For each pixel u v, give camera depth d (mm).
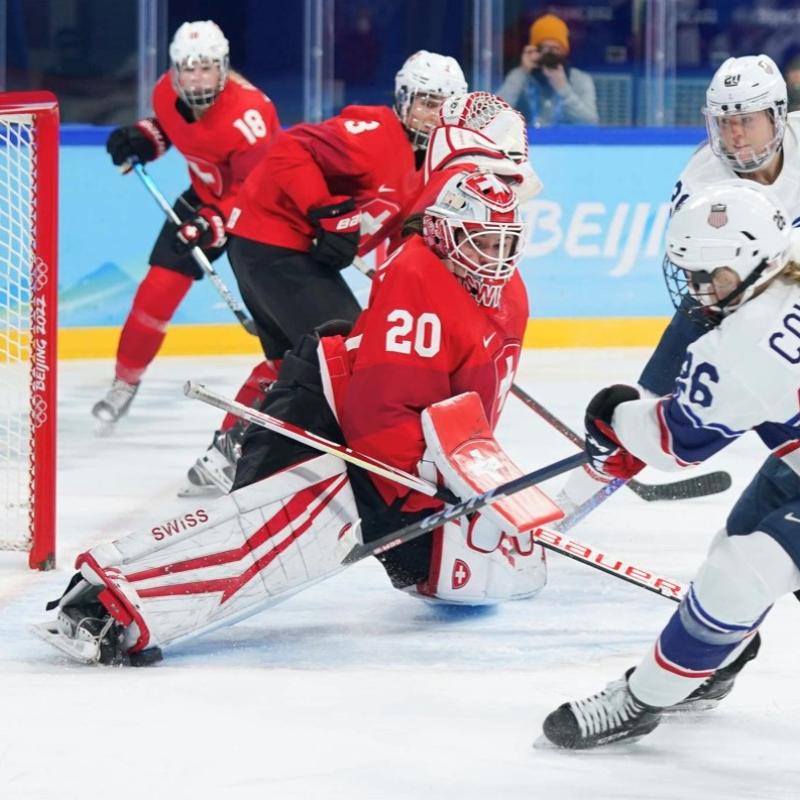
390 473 11352
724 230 8562
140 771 9062
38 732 9766
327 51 28359
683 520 16406
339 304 16672
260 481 11492
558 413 22031
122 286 26531
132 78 27516
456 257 11219
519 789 8867
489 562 12125
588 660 11570
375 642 12000
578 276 27875
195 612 11258
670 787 8953
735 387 8586
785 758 9500
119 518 16375
